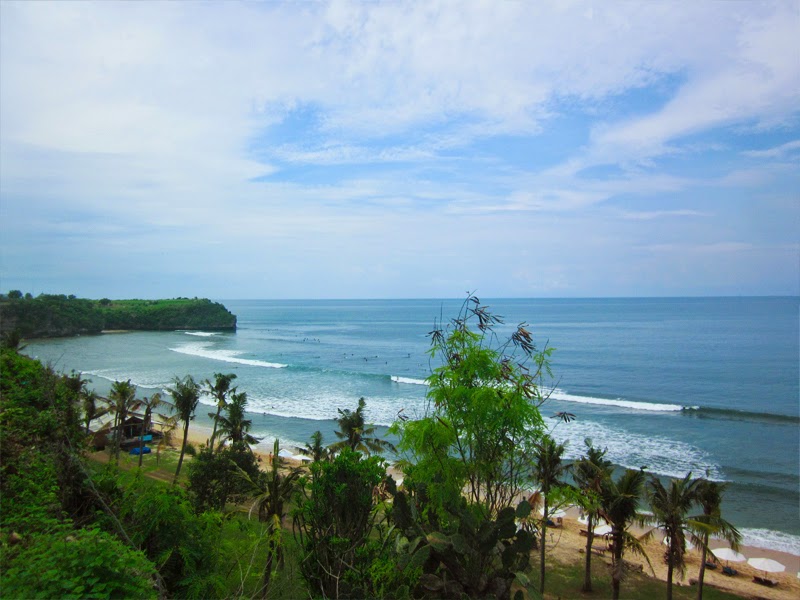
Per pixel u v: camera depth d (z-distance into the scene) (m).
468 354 11.39
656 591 24.88
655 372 85.62
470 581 8.04
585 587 24.56
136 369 92.31
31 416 14.55
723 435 49.91
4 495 9.84
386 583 7.89
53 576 6.50
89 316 176.25
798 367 88.69
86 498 10.61
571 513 34.34
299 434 51.56
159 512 10.12
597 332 154.12
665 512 22.09
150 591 7.16
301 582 9.09
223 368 93.75
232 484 23.77
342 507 8.68
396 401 65.12
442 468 10.93
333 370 91.62
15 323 141.38
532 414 11.03
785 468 40.94
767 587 25.55
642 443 47.28
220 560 10.60
